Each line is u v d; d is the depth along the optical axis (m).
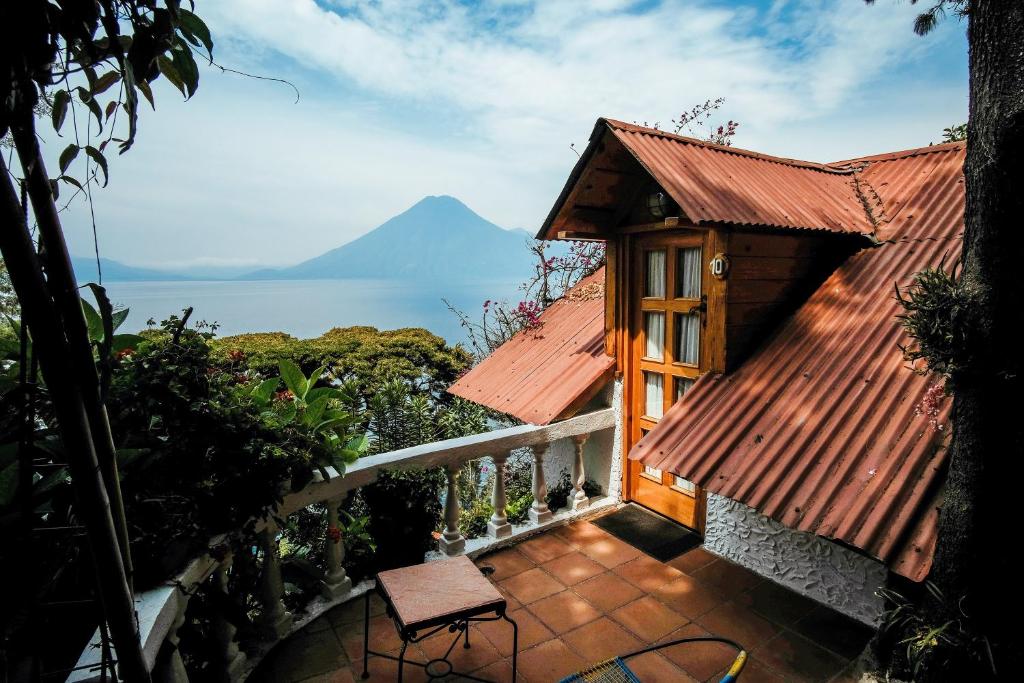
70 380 1.40
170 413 3.06
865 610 3.95
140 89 1.57
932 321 2.47
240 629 3.36
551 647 3.78
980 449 2.43
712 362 5.07
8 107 1.21
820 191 5.72
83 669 1.98
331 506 4.14
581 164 5.22
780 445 4.12
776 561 4.52
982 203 2.24
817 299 5.15
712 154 5.45
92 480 1.47
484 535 5.29
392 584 3.27
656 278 5.71
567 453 6.80
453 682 3.44
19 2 1.17
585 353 6.69
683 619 4.08
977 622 2.56
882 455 3.66
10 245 1.27
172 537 2.76
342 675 3.50
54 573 2.27
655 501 5.83
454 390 7.86
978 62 2.22
